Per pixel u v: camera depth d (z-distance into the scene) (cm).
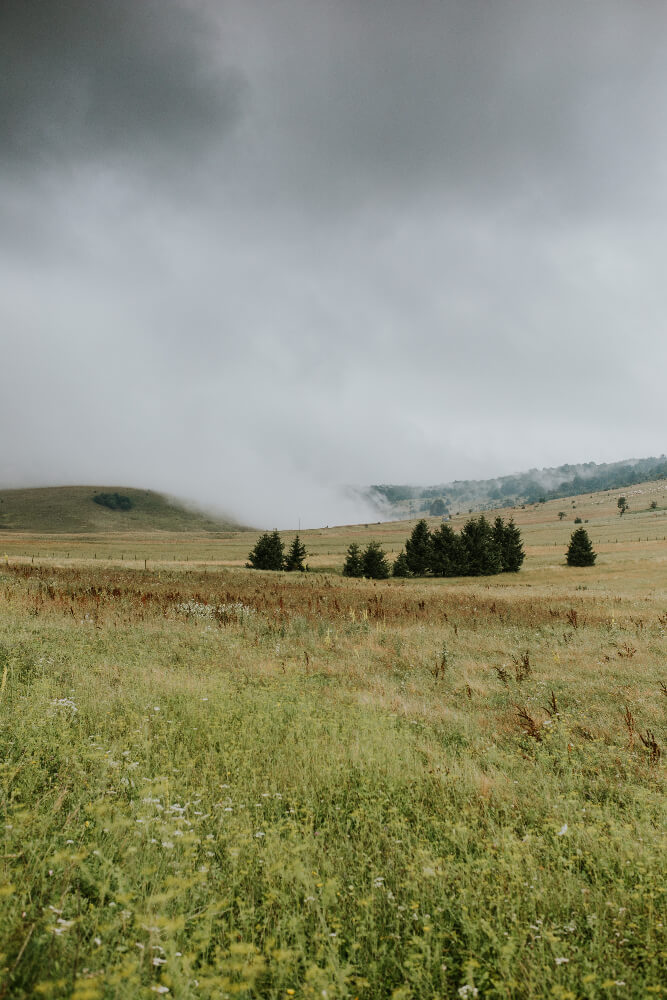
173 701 788
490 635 1753
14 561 4550
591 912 351
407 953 303
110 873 338
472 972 269
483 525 8175
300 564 7738
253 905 333
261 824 452
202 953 299
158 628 1450
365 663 1245
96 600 1891
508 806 520
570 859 401
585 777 618
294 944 305
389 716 790
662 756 686
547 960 297
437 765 606
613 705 934
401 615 2111
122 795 470
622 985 275
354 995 278
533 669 1241
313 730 695
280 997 275
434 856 409
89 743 564
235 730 683
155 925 285
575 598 3228
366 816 475
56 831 396
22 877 331
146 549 13900
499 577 7062
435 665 1230
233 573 4781
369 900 324
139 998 245
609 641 1623
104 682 859
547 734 767
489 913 334
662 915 339
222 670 1087
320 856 401
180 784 510
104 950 269
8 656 961
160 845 389
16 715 632
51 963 267
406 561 8106
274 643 1430
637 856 409
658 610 2561
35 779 475
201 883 343
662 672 1170
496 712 902
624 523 18200
